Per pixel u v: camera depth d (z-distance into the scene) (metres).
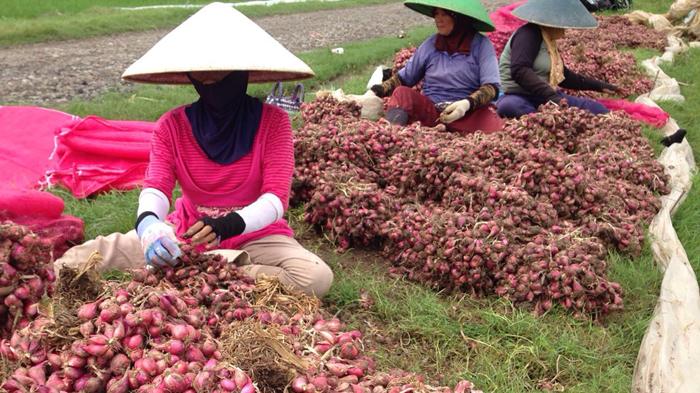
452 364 3.47
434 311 3.82
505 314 3.84
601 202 4.71
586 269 3.83
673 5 15.36
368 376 2.72
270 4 23.00
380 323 3.83
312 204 4.73
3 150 5.29
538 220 4.28
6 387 2.32
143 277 3.06
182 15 18.03
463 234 4.03
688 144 6.93
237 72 3.37
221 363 2.40
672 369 3.20
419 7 6.47
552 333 3.68
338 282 4.12
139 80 3.54
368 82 9.05
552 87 6.60
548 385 3.30
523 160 4.80
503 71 7.05
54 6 18.55
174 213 3.84
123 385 2.34
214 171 3.56
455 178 4.64
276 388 2.49
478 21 6.18
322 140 5.04
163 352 2.44
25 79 9.70
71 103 7.87
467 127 6.17
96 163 5.29
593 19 6.60
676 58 12.37
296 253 3.73
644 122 7.36
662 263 4.49
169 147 3.53
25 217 3.89
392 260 4.48
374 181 5.06
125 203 4.87
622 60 10.02
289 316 3.21
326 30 17.58
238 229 3.29
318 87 9.68
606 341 3.68
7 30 13.44
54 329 2.47
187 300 2.95
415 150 4.98
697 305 3.79
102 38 14.58
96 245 3.77
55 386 2.35
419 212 4.47
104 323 2.45
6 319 2.74
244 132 3.53
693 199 5.57
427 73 6.56
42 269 2.81
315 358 2.71
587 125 5.78
